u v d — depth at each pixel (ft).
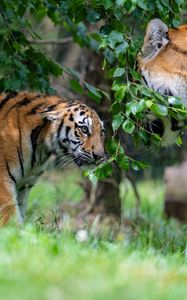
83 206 59.21
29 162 38.40
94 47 49.14
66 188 68.18
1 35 40.88
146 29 38.75
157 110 33.78
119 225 50.24
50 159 39.40
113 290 23.25
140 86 34.86
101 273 25.18
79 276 24.57
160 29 38.78
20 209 39.96
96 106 52.31
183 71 38.93
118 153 35.35
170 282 25.59
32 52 41.52
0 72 41.55
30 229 31.73
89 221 55.26
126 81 36.19
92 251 29.63
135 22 40.78
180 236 47.06
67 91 53.42
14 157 37.81
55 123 38.22
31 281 23.57
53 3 42.01
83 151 37.99
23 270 24.75
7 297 22.12
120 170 55.93
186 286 25.49
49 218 51.55
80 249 29.55
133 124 34.32
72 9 38.11
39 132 38.29
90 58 55.62
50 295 22.31
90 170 36.09
